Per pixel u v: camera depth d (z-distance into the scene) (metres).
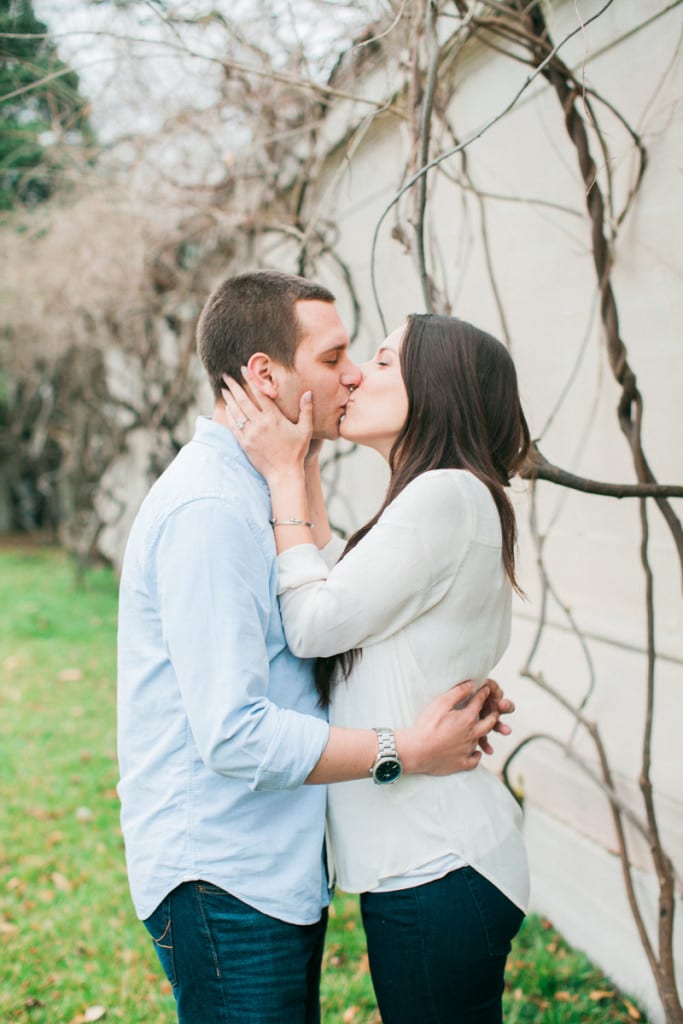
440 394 1.56
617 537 2.75
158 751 1.46
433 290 2.58
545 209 2.93
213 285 5.27
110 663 6.33
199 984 1.42
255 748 1.31
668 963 2.19
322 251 3.39
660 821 2.54
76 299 6.54
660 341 2.52
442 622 1.48
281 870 1.45
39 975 2.77
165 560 1.38
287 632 1.46
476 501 1.49
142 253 5.25
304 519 1.50
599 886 2.72
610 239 2.55
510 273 3.15
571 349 2.88
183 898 1.42
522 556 3.20
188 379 6.21
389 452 1.66
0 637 7.08
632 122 2.54
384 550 1.44
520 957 2.76
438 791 1.47
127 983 2.72
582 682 2.91
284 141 3.62
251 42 2.65
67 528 11.12
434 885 1.44
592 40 2.63
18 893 3.26
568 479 1.94
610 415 2.74
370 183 3.81
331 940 2.92
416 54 2.15
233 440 1.56
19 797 4.09
